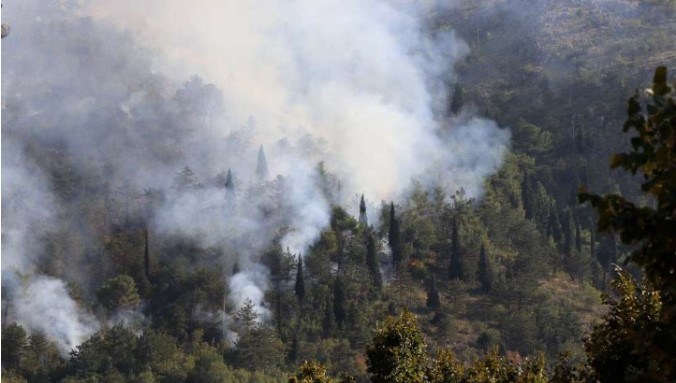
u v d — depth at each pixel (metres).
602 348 85.06
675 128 44.56
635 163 46.06
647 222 44.88
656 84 44.94
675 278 45.84
